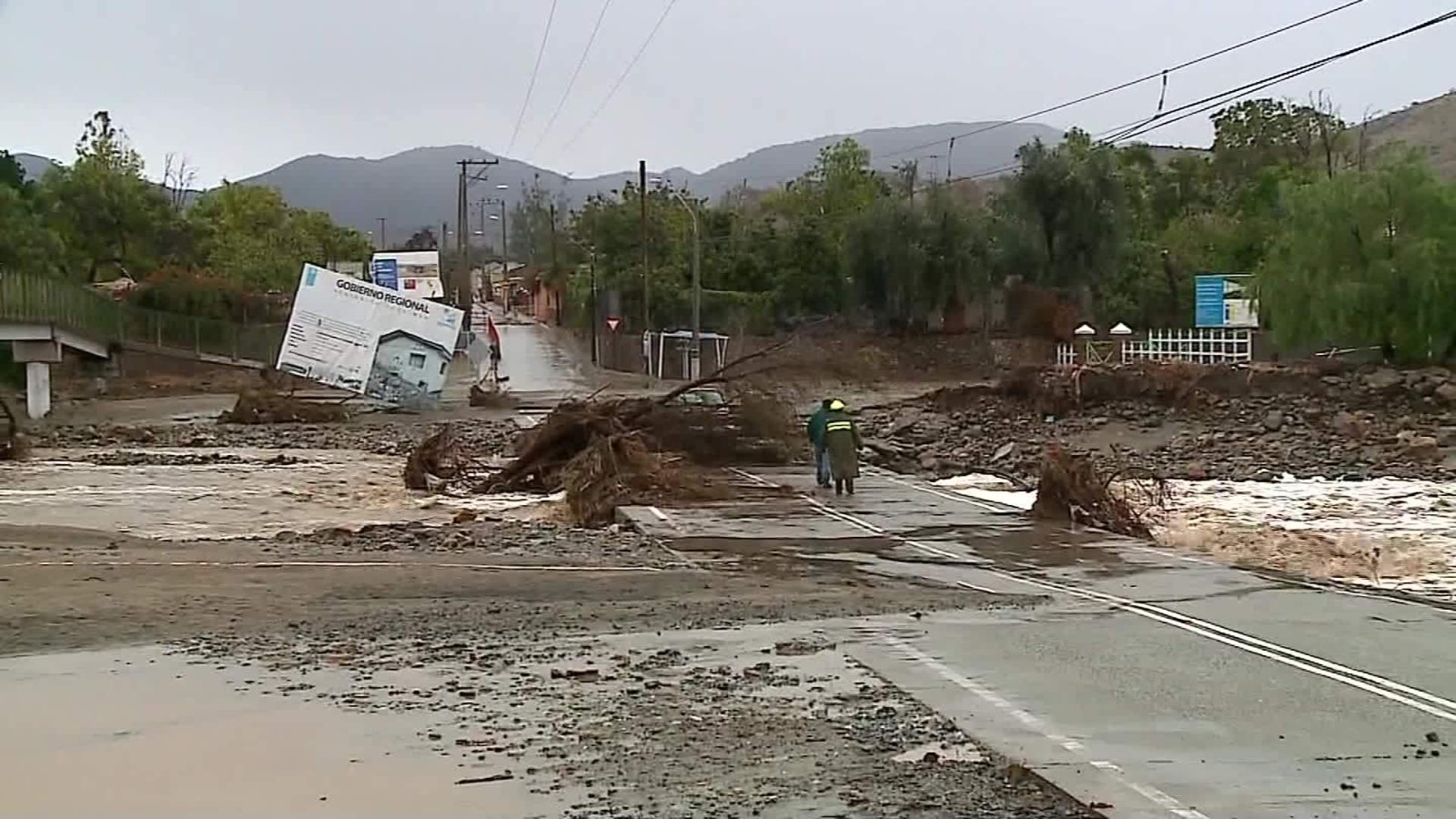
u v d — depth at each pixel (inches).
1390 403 1699.1
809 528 912.3
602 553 794.8
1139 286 2977.4
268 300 3324.3
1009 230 2817.4
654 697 437.4
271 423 2032.5
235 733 396.2
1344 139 3700.8
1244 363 2031.3
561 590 651.5
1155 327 2965.1
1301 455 1505.9
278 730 399.2
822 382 1330.0
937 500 1064.2
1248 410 1708.9
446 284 5088.6
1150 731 396.8
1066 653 508.4
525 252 6195.9
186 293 3169.3
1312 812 322.3
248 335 2974.9
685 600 627.5
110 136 3737.7
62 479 1330.0
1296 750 377.4
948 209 2861.7
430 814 322.3
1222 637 542.9
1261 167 3786.9
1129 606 617.0
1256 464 1464.1
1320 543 928.9
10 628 544.1
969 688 450.6
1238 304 2608.3
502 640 532.1
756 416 1305.4
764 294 3078.2
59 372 2679.6
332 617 576.4
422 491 1237.1
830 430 1106.1
